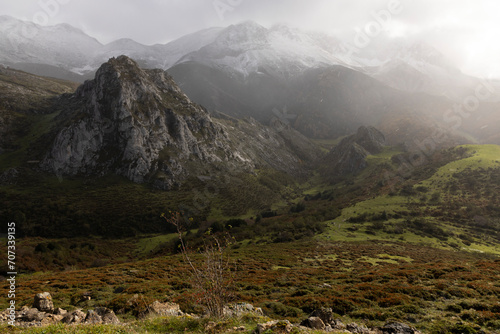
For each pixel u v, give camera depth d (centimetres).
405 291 2764
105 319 1831
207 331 1248
